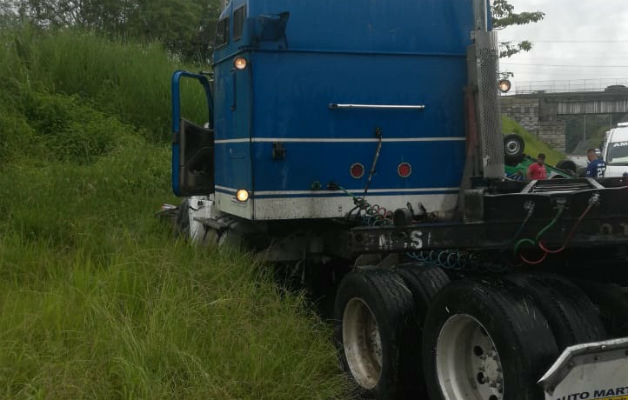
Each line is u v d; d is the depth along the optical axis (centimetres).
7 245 704
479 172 611
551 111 4575
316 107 603
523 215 439
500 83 619
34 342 481
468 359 417
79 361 445
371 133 615
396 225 472
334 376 504
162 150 1305
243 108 608
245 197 598
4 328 498
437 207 632
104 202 925
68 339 487
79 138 1247
